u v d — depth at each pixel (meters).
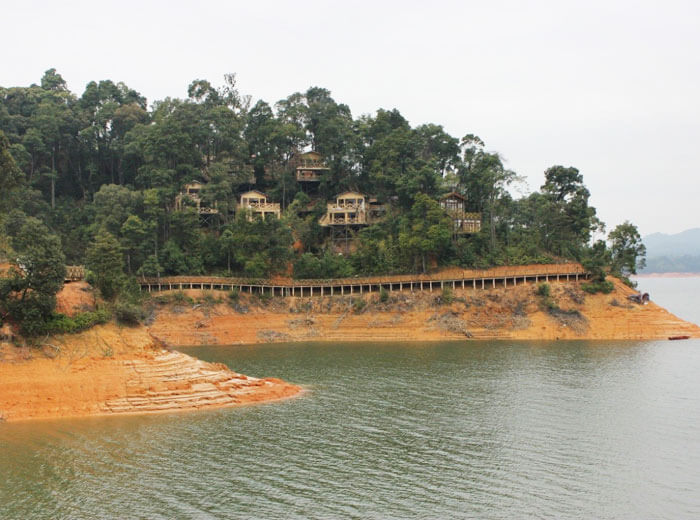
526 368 105.69
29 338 84.00
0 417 75.88
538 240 168.50
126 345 88.31
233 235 155.50
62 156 175.25
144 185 169.75
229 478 58.72
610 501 54.56
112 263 99.88
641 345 128.75
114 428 73.06
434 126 190.12
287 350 128.12
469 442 68.38
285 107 199.25
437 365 109.19
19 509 52.78
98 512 52.22
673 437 70.12
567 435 70.69
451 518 51.38
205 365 91.88
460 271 155.25
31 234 86.62
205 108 190.88
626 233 160.88
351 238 171.12
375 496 55.06
